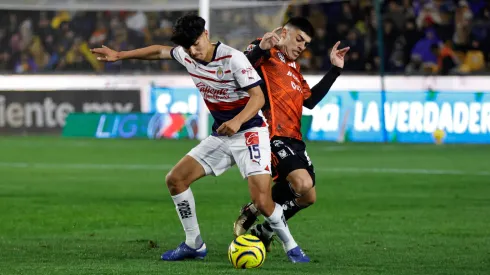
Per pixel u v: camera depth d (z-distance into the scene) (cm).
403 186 4519
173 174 2394
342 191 4312
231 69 2245
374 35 8600
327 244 2750
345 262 2392
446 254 2545
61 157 6131
